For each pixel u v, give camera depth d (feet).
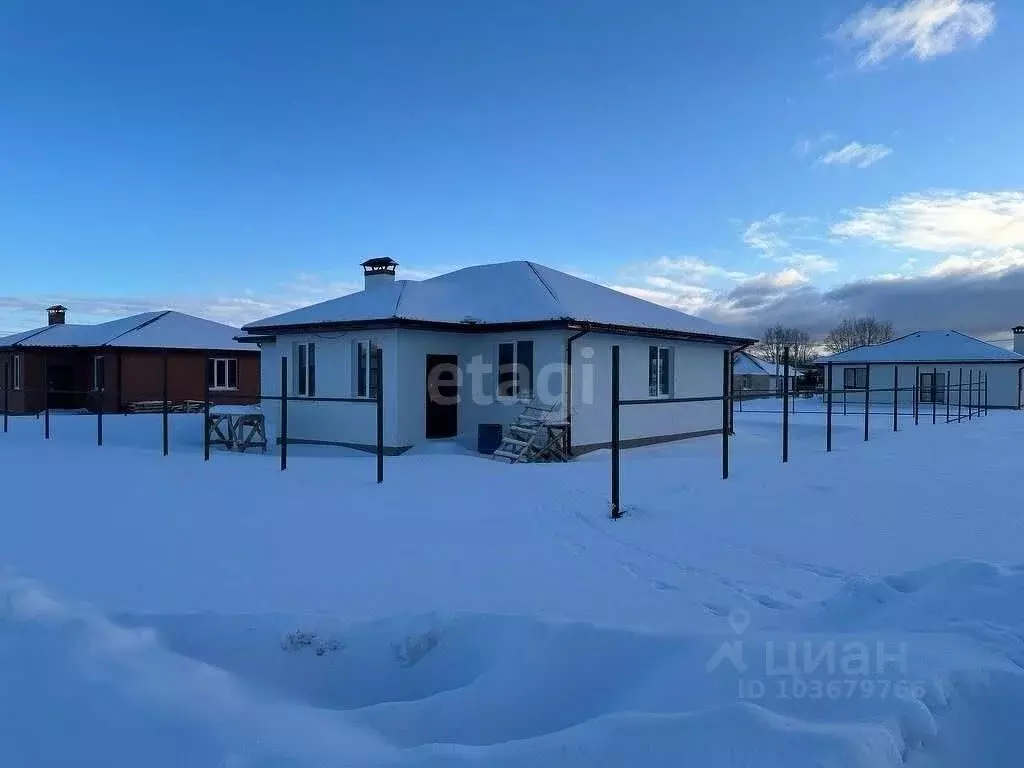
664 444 58.08
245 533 23.41
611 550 21.59
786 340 271.49
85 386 94.79
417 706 11.75
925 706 9.57
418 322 49.06
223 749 9.92
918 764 9.05
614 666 12.48
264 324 56.13
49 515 25.71
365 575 18.89
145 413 85.92
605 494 30.60
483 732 11.18
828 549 21.57
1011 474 35.86
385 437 49.73
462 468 39.19
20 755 10.09
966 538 22.53
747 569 19.62
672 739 8.93
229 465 40.09
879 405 129.08
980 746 9.48
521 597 17.15
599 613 15.99
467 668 13.67
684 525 24.84
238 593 17.28
